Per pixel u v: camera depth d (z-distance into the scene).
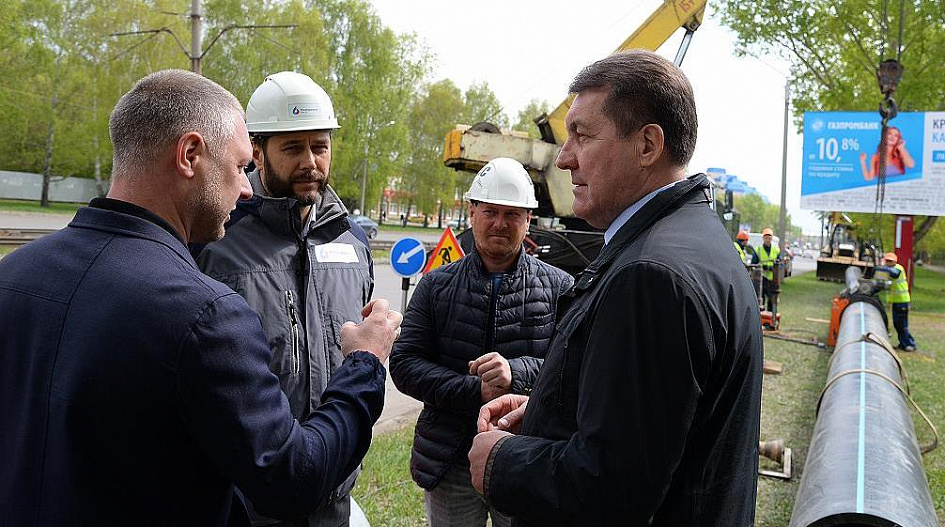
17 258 1.29
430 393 2.46
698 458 1.27
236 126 1.39
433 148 53.12
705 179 1.46
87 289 1.18
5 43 29.64
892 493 2.56
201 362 1.14
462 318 2.59
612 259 1.38
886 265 9.97
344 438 1.38
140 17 31.83
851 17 16.86
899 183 15.30
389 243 26.52
